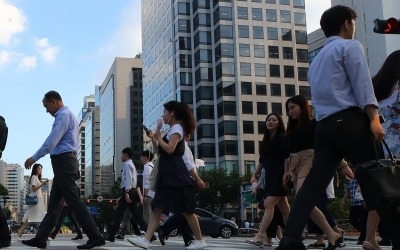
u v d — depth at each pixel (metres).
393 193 3.48
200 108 72.62
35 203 11.77
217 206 57.31
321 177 3.93
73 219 12.19
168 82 81.31
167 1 83.50
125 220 11.77
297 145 6.33
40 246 6.43
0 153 6.36
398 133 5.16
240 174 64.44
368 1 74.56
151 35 95.06
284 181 6.65
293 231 3.82
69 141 6.45
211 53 74.38
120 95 145.62
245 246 7.51
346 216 26.81
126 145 142.88
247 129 69.88
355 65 3.85
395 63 4.71
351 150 3.81
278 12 75.00
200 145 72.12
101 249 6.57
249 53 72.25
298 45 75.12
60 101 6.58
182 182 5.75
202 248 6.10
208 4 75.50
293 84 73.62
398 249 3.67
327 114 3.91
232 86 71.06
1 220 6.57
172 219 8.03
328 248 6.39
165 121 5.95
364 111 3.83
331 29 4.18
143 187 10.49
